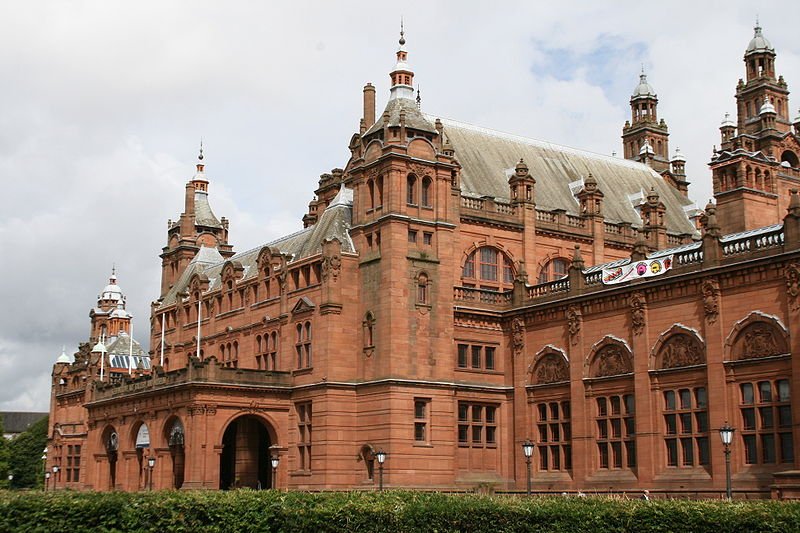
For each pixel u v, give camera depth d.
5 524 28.45
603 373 62.38
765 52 93.75
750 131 92.62
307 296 70.94
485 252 74.62
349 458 66.56
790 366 50.81
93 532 28.97
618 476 60.12
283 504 30.55
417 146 68.62
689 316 56.75
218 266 92.44
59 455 114.31
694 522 26.91
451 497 31.59
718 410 54.19
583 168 89.94
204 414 67.00
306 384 68.88
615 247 82.12
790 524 25.61
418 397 65.25
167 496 30.83
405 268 66.31
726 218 72.62
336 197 75.69
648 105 106.69
